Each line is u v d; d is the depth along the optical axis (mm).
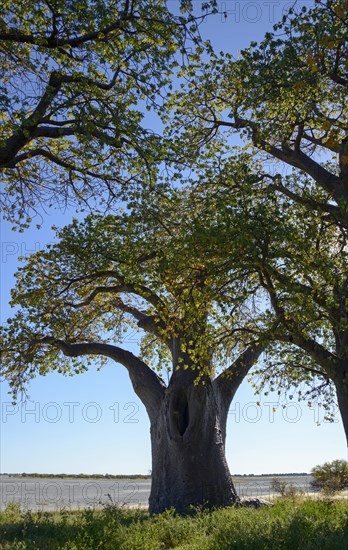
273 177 19578
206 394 23000
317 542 11992
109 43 15641
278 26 17922
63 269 22703
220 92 21797
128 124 15242
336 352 18469
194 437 22828
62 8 14938
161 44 15766
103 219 21234
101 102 15578
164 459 23266
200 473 22656
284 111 18891
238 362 24375
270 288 17109
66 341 24219
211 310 18609
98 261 22156
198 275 17234
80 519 17641
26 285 22766
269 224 16594
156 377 24672
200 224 17234
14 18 15328
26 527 15812
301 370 20016
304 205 18469
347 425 17672
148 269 19562
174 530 15562
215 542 13383
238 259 16609
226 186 18984
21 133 14820
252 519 15508
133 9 15766
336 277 16781
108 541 13664
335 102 18891
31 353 22375
